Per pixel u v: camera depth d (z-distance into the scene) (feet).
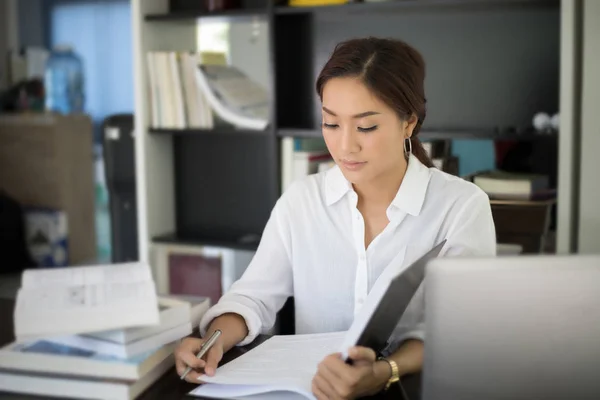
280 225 5.21
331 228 5.07
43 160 15.03
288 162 9.21
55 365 3.65
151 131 9.90
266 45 9.66
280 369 3.78
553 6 8.55
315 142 9.66
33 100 15.78
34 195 15.23
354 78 4.22
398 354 3.76
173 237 10.28
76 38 18.57
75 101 17.53
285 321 8.89
